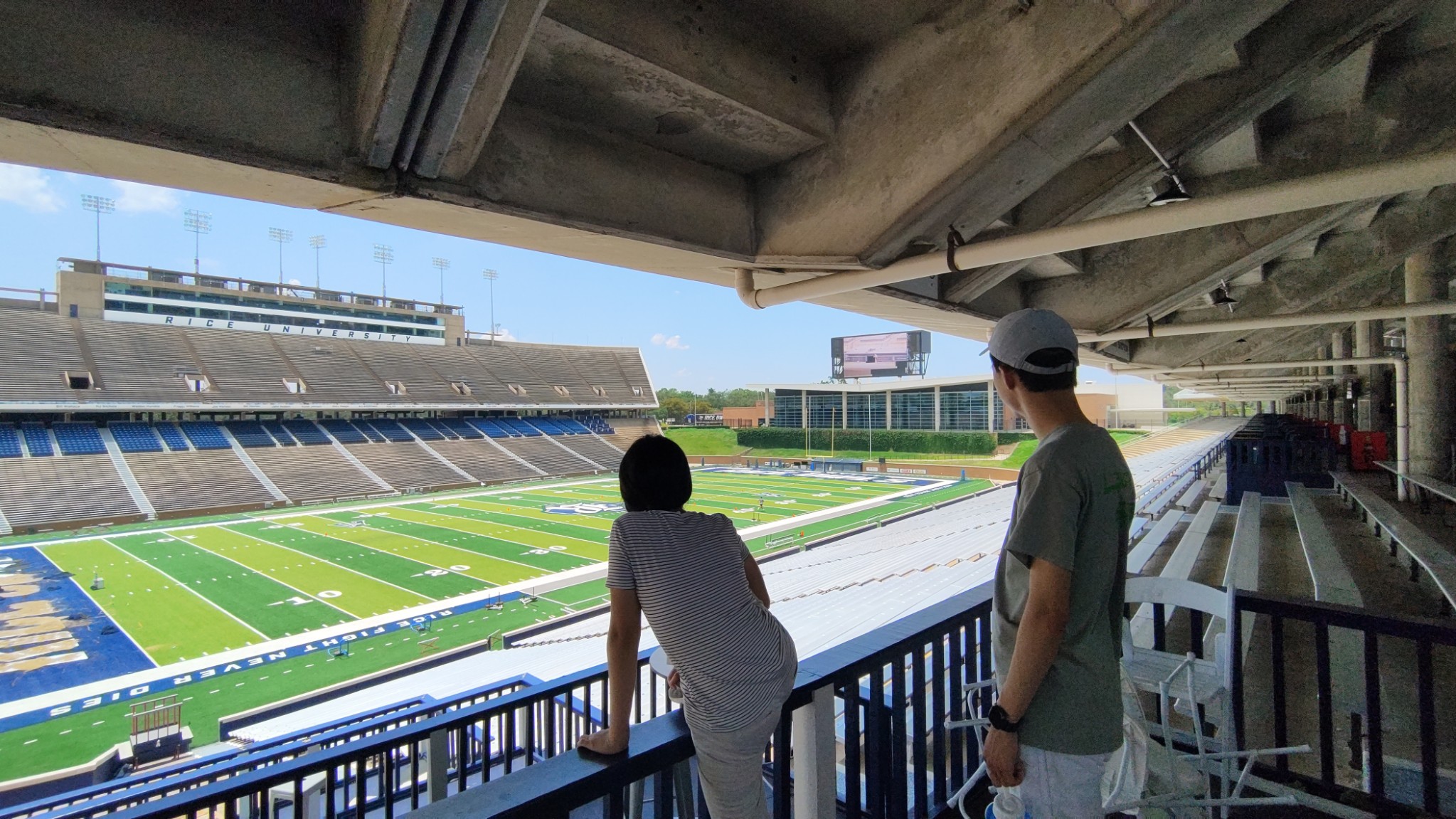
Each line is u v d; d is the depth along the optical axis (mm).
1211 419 75000
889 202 2654
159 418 42031
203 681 12930
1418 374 10039
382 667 13477
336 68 1944
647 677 6512
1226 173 3918
